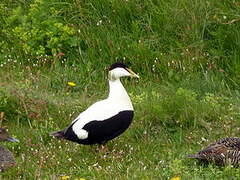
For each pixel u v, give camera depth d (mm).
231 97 14500
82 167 11656
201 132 13016
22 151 12320
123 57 15547
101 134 11883
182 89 13648
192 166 11398
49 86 14930
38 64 15672
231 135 12844
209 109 13555
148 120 13148
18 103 13586
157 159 11922
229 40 15680
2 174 11414
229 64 15398
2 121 13344
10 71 15445
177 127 13125
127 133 12859
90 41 15906
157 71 15375
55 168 11586
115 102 12055
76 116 13500
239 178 10852
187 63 15359
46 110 13367
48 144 12594
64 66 15711
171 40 15844
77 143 12289
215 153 11297
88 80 15211
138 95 14148
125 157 11914
